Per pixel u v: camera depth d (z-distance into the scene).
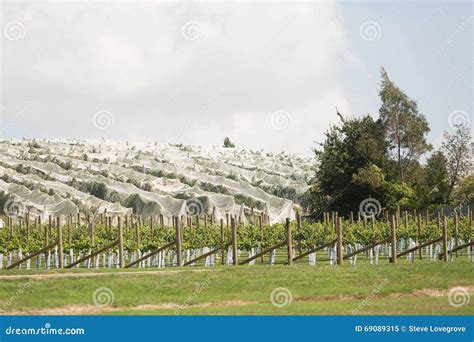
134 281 32.16
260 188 115.44
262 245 50.47
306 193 105.19
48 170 111.56
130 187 97.75
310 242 51.22
